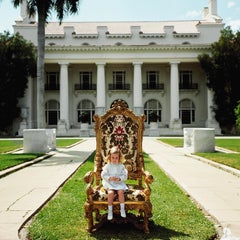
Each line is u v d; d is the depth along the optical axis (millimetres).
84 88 52469
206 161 14172
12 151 19906
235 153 17625
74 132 47500
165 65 52625
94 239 4949
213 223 5762
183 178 10062
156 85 52531
